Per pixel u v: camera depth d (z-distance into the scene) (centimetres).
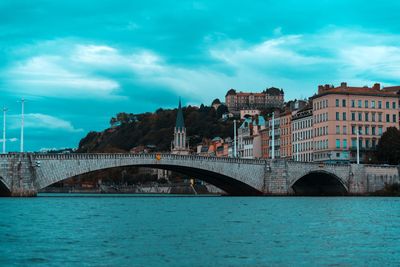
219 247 5766
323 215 9538
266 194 18650
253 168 18438
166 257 5247
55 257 5262
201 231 7062
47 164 15588
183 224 7938
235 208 11544
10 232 7012
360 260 5138
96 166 16088
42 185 15550
